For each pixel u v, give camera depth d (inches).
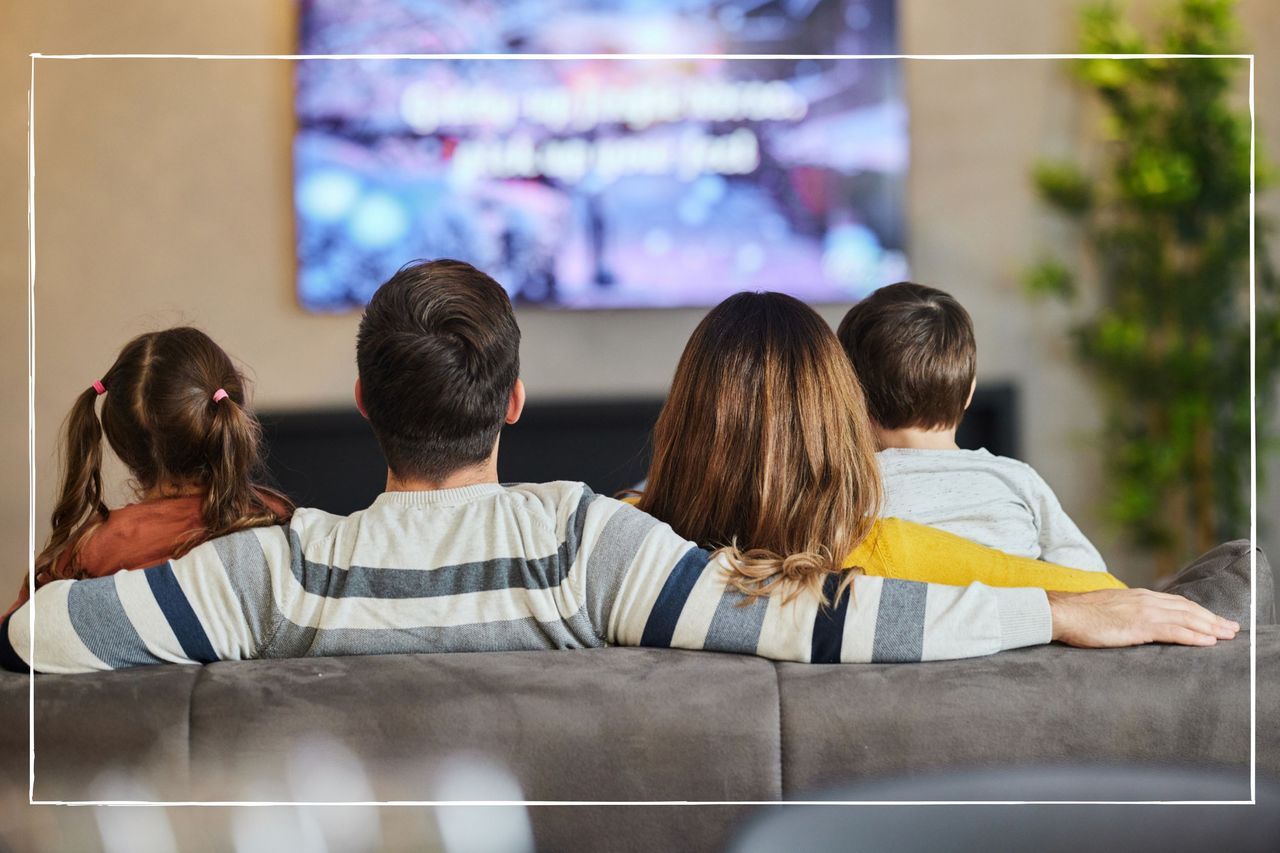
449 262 50.8
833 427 50.1
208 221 173.2
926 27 173.0
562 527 45.8
